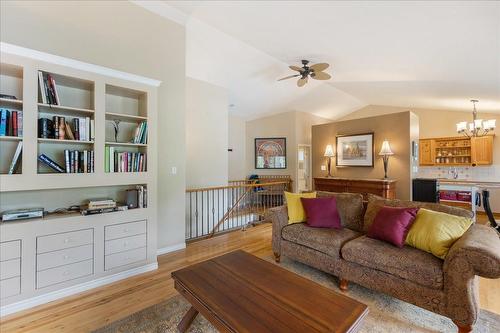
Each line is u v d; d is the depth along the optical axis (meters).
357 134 5.65
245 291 1.57
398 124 5.02
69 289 2.31
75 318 1.97
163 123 3.37
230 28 3.46
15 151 2.24
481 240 1.79
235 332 1.23
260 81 5.48
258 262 2.00
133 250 2.73
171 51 3.43
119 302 2.20
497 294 2.31
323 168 6.39
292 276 1.76
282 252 3.00
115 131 2.94
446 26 2.38
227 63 4.60
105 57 2.82
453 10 2.11
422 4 2.11
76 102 2.65
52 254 2.22
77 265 2.36
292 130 7.55
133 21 3.05
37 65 2.15
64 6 2.54
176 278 1.75
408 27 2.54
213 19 3.29
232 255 2.15
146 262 2.83
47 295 2.19
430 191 4.66
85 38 2.67
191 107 5.06
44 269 2.18
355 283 2.49
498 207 5.94
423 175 6.92
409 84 4.74
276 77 5.38
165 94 3.38
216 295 1.52
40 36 2.40
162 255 3.34
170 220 3.47
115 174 2.61
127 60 3.00
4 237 2.00
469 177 6.30
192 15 3.32
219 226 4.91
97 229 2.47
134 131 3.03
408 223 2.30
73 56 2.59
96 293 2.35
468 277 1.67
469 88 4.23
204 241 3.94
